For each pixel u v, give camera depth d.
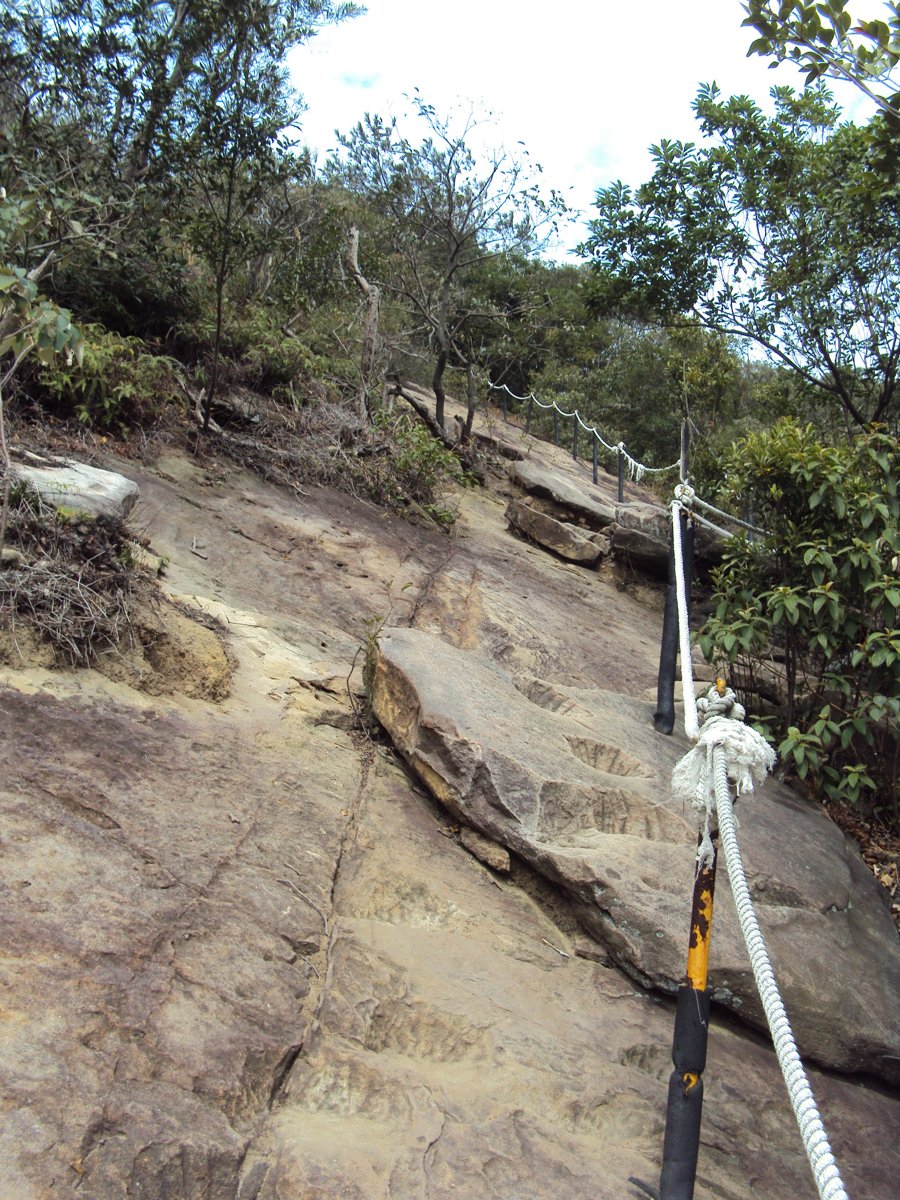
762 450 6.36
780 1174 3.50
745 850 5.07
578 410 19.09
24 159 8.20
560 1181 2.99
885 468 6.14
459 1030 3.50
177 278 9.78
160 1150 2.55
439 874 4.43
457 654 5.89
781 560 6.46
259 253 9.78
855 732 6.46
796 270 9.94
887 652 5.84
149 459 7.73
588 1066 3.55
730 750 3.08
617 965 4.25
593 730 5.83
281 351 10.05
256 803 4.23
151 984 3.03
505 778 4.68
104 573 4.82
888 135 6.16
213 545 6.94
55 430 7.24
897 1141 3.89
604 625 8.72
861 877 5.53
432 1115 3.07
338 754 5.04
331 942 3.63
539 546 10.47
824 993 4.27
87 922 3.15
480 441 13.25
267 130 9.13
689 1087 3.12
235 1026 3.05
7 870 3.22
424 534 9.20
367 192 13.29
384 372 11.86
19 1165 2.36
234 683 5.26
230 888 3.63
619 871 4.38
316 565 7.39
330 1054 3.16
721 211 10.08
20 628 4.40
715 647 6.91
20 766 3.72
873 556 5.90
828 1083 4.11
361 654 6.30
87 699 4.35
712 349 15.30
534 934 4.32
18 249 6.57
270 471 8.59
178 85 9.49
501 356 16.69
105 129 9.58
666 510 10.47
